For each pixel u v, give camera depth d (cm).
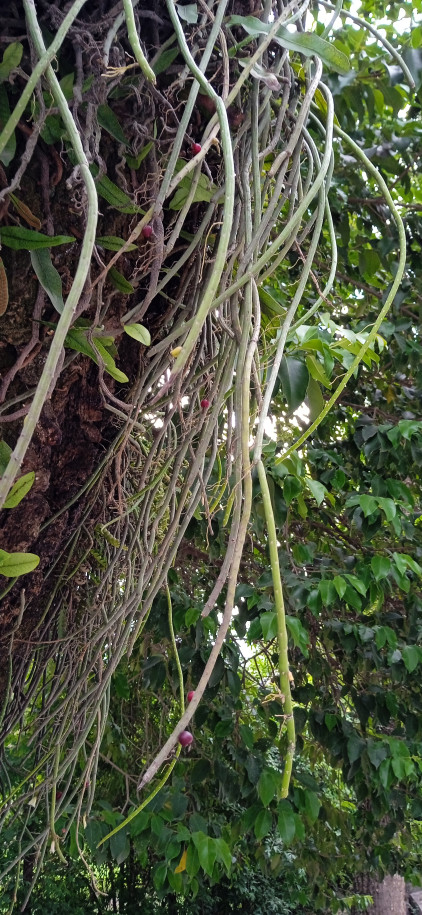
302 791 144
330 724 156
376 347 153
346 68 57
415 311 178
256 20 55
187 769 184
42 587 75
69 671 79
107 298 55
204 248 62
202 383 73
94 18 49
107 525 72
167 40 53
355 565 150
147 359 68
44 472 59
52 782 76
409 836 211
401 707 175
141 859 155
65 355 56
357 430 159
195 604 149
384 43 72
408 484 198
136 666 171
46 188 49
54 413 59
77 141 36
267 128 61
